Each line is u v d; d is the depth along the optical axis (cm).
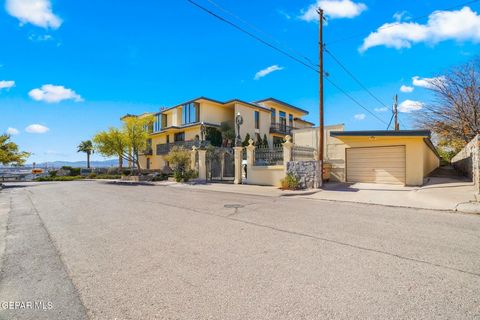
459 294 304
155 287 334
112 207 968
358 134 1476
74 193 1527
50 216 830
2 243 539
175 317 268
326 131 1922
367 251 452
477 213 773
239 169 1811
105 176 3488
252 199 1127
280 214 783
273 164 1650
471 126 2002
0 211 962
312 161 1410
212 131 2927
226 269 385
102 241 537
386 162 1520
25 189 1942
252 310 277
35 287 341
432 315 263
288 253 447
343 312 270
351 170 1645
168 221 708
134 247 493
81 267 404
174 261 420
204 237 549
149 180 2611
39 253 473
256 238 536
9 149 2519
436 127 2278
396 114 2833
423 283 332
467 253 438
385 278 348
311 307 281
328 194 1206
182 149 2319
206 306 287
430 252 444
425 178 1681
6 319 269
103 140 2680
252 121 3191
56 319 268
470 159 1478
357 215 762
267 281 345
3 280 364
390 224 648
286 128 3684
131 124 2780
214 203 1016
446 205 866
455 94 2042
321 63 1491
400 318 259
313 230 595
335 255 435
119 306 291
